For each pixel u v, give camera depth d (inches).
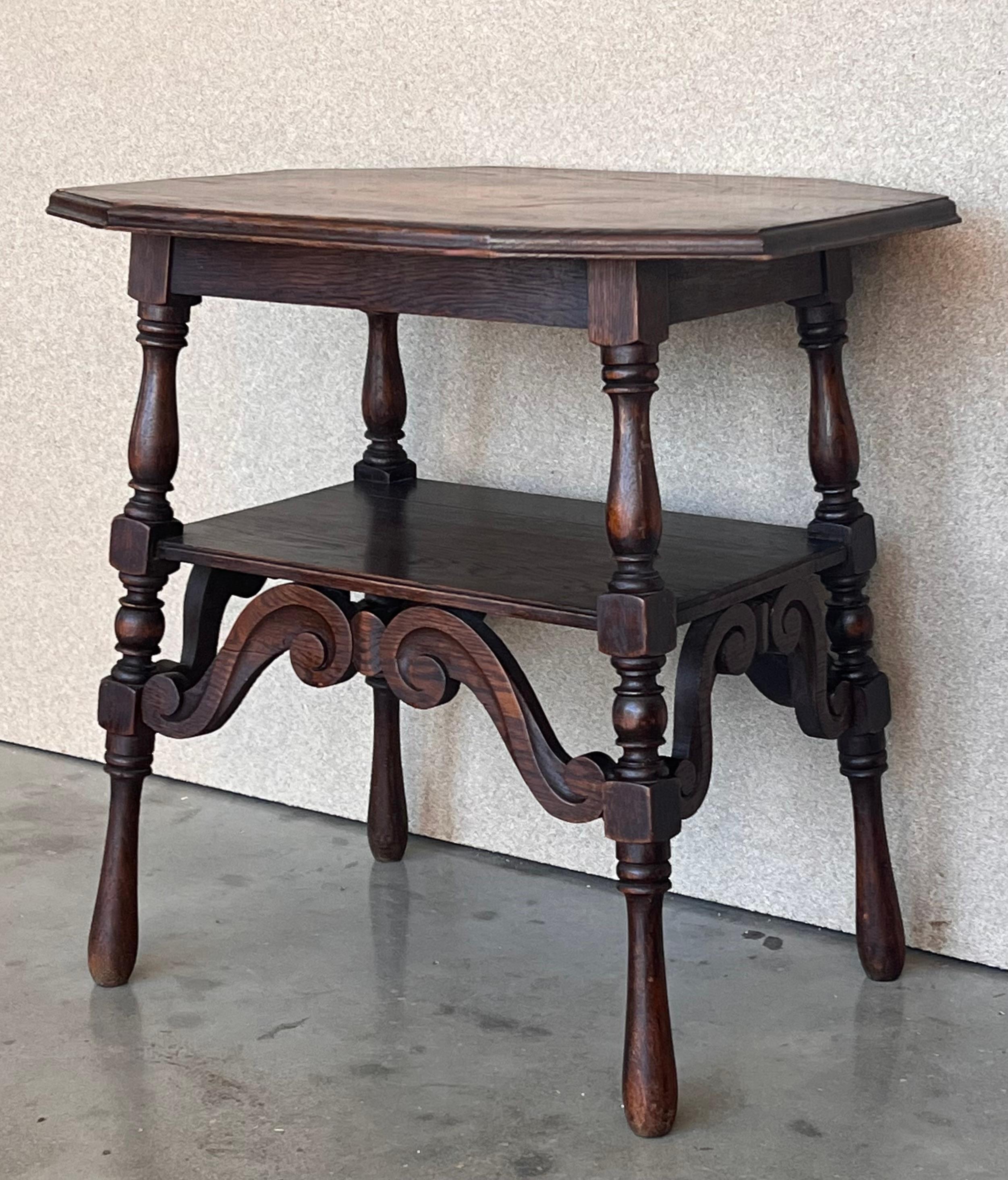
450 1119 57.3
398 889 75.7
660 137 68.7
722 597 56.4
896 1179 54.0
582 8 69.1
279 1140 56.1
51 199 62.0
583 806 55.5
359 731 82.4
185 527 66.0
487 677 57.0
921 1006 65.0
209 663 65.7
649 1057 55.7
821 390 63.4
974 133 61.9
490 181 65.5
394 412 74.6
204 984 66.9
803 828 71.1
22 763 91.8
